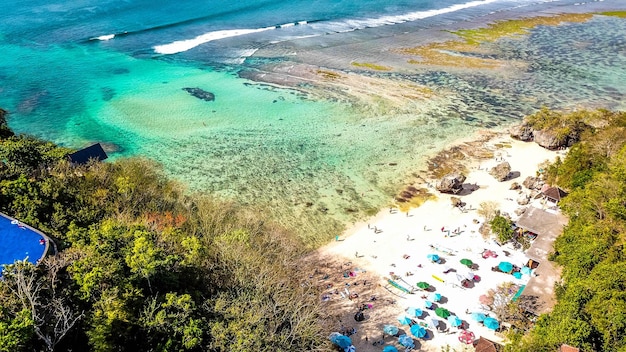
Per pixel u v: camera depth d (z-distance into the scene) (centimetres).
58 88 8212
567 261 4181
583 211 4541
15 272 2908
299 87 8388
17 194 4012
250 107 7712
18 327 2428
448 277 4519
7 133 5872
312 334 3269
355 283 4453
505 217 5216
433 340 3888
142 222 4056
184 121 7269
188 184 5734
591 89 8312
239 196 5569
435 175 6056
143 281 3206
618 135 5834
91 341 2645
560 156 6412
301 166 6209
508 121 7319
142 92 8150
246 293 3406
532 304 3956
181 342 2908
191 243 3706
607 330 3316
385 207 5494
